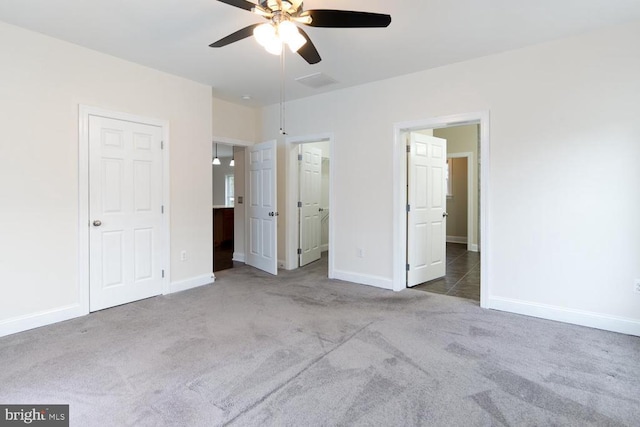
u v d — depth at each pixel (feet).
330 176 14.58
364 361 7.41
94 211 10.46
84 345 8.16
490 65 10.65
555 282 9.83
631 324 8.81
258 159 16.43
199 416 5.58
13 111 8.86
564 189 9.62
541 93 9.87
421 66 11.55
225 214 24.66
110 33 9.24
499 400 6.02
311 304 11.25
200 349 7.97
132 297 11.44
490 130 10.69
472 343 8.31
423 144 13.96
